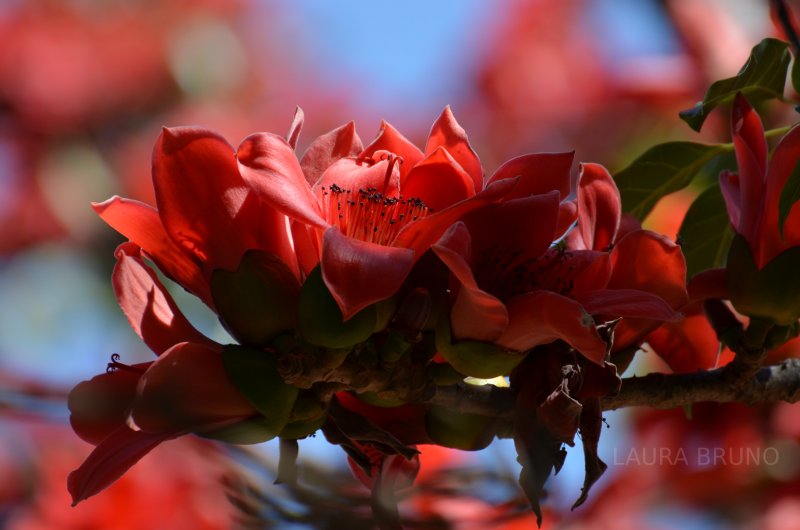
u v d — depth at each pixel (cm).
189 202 201
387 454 203
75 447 322
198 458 290
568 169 204
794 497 277
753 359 209
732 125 209
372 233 203
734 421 278
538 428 201
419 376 202
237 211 201
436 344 202
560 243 205
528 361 202
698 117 214
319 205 201
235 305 201
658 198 222
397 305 201
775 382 210
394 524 202
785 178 206
